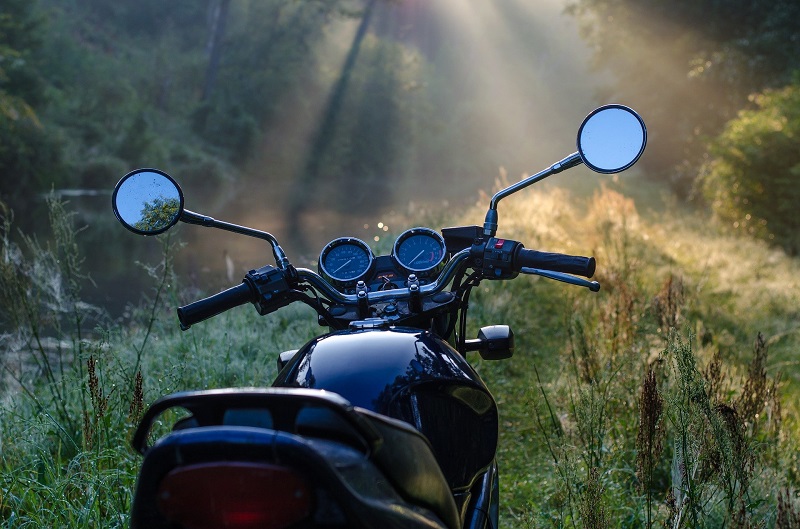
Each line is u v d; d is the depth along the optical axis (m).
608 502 4.12
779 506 3.23
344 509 1.80
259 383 5.74
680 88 31.33
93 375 4.20
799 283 12.13
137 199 3.35
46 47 54.12
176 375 5.20
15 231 20.88
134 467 4.21
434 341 2.74
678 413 3.73
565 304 8.82
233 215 31.19
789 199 17.05
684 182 29.61
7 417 5.06
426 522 2.07
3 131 30.95
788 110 18.00
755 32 28.77
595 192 15.45
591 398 4.16
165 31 80.19
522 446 5.64
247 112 64.25
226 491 1.73
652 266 11.59
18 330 5.22
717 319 9.49
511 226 13.41
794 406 6.35
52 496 3.91
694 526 3.50
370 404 2.42
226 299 3.06
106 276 14.90
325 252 3.37
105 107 49.22
